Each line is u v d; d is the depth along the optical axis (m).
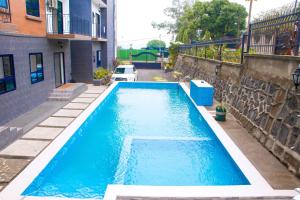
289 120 6.79
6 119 9.27
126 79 20.39
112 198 5.02
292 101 6.86
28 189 5.50
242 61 11.41
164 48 43.69
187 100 15.58
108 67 26.42
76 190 6.08
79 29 17.03
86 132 10.02
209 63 17.33
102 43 25.14
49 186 6.22
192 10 37.62
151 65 37.06
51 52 13.53
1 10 8.63
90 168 7.15
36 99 11.79
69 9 16.73
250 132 8.70
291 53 7.79
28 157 6.70
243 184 6.00
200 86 12.88
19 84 10.15
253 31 10.38
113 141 9.13
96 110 12.09
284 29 8.16
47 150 7.11
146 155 7.82
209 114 11.17
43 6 12.37
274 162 6.60
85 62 18.45
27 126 9.00
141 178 6.62
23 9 10.38
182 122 11.41
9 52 9.37
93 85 18.25
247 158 6.79
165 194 5.17
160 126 10.82
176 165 7.28
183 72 25.62
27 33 10.80
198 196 5.14
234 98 11.50
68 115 10.53
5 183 5.52
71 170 7.04
